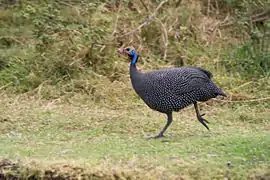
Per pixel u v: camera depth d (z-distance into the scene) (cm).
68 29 2055
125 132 1530
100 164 1189
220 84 1977
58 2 2202
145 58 2122
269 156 1252
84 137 1467
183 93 1422
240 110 1795
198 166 1171
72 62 1994
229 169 1156
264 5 2311
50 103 1836
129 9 2323
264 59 2083
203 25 2277
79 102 1853
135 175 1141
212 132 1528
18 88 1925
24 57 2048
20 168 1186
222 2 2394
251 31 2164
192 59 2125
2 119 1623
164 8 2320
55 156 1266
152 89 1428
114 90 1898
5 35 2169
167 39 2172
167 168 1163
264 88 1955
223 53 2152
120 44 2139
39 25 2045
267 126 1644
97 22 2175
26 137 1463
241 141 1380
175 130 1552
